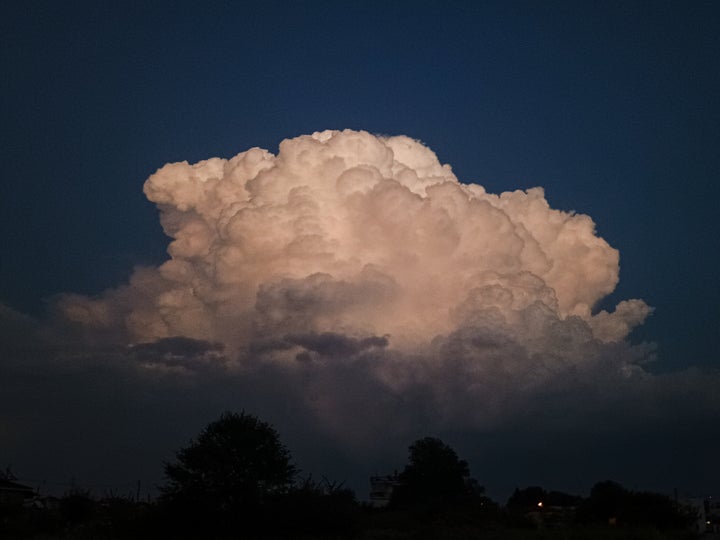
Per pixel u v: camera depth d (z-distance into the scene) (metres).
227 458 51.16
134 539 50.06
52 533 53.59
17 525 55.34
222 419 53.66
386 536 54.53
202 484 50.81
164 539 49.44
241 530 50.59
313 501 52.03
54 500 75.00
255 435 52.62
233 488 50.75
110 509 53.00
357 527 53.41
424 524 70.06
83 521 60.47
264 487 51.72
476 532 60.09
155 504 51.66
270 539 49.03
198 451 51.47
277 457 52.59
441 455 103.19
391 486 115.12
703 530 87.94
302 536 50.66
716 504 93.62
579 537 55.53
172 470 51.31
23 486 75.12
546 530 60.34
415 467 102.69
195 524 50.25
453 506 76.50
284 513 51.09
